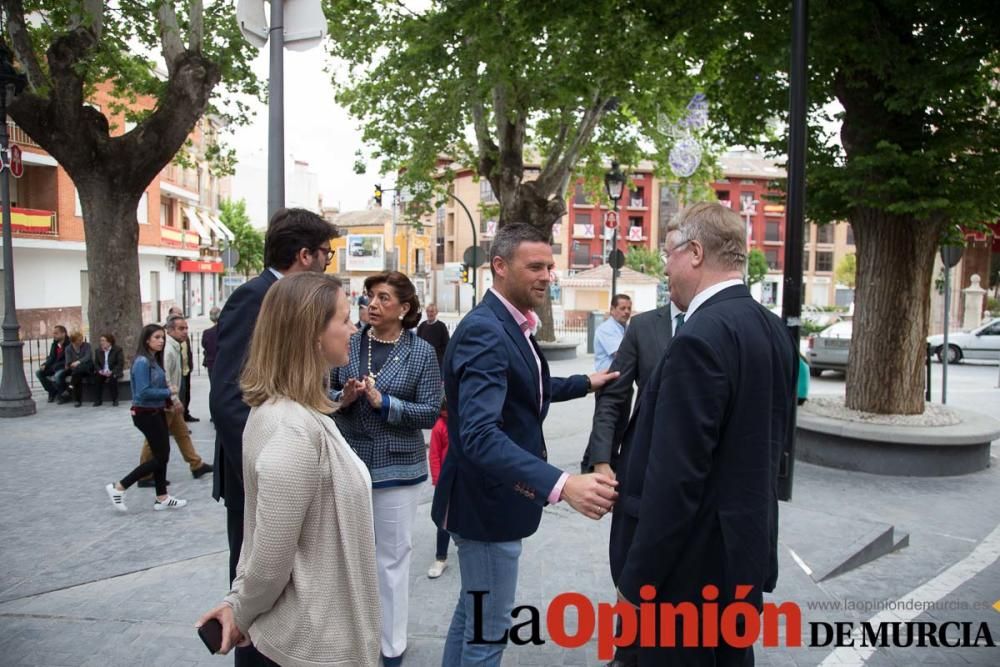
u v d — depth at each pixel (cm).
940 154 685
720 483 203
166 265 3972
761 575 203
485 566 261
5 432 955
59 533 537
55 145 1177
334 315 200
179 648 350
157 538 526
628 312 580
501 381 242
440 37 1352
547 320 2055
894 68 670
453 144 2028
